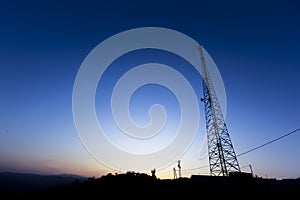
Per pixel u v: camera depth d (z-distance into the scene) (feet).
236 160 119.55
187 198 99.60
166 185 124.67
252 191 101.45
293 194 96.02
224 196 98.89
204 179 112.88
